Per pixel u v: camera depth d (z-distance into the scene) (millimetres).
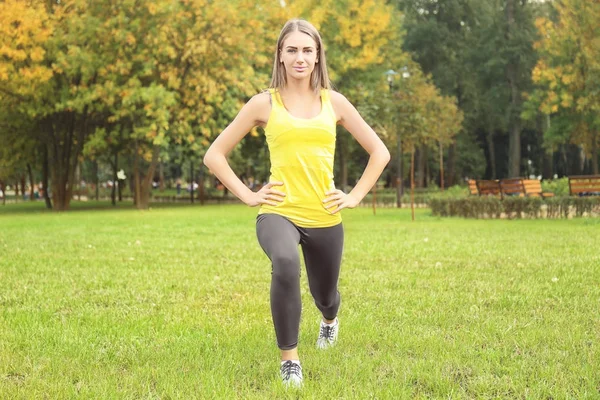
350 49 38031
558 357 4105
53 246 11836
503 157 60469
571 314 5395
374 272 8094
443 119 42625
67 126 32781
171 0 29984
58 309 6043
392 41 43812
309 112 3793
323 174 3771
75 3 29547
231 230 15828
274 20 36594
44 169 37312
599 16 35094
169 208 32375
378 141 3920
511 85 49969
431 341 4535
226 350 4418
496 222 17531
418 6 55250
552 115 50469
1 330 5086
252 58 34219
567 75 36594
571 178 18906
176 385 3666
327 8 37250
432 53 53469
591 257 9234
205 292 6875
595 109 36156
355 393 3469
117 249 11250
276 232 3680
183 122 31422
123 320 5434
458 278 7543
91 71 29156
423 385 3693
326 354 4258
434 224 17062
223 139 3809
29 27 27406
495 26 49500
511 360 4102
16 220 20797
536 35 48812
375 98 25203
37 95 29156
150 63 29812
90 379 3814
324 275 3986
